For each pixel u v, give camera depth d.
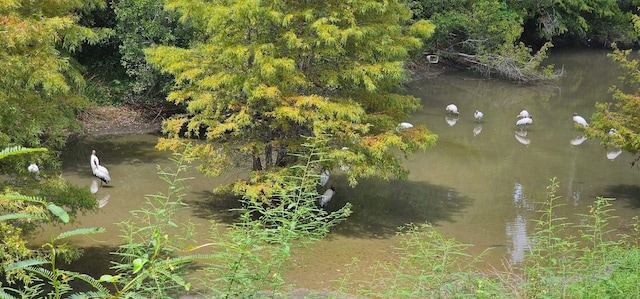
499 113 28.67
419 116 27.83
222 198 17.19
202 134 23.67
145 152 21.62
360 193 18.08
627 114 17.53
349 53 15.38
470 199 17.81
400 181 19.25
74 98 12.42
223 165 15.20
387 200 17.58
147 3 22.89
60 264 12.84
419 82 35.06
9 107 10.20
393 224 15.78
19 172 11.22
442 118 27.61
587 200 17.80
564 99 31.97
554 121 27.25
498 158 21.84
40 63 10.77
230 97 15.16
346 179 19.19
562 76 37.72
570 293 7.82
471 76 36.84
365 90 15.85
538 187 18.92
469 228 15.62
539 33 43.50
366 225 15.65
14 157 10.90
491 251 14.16
